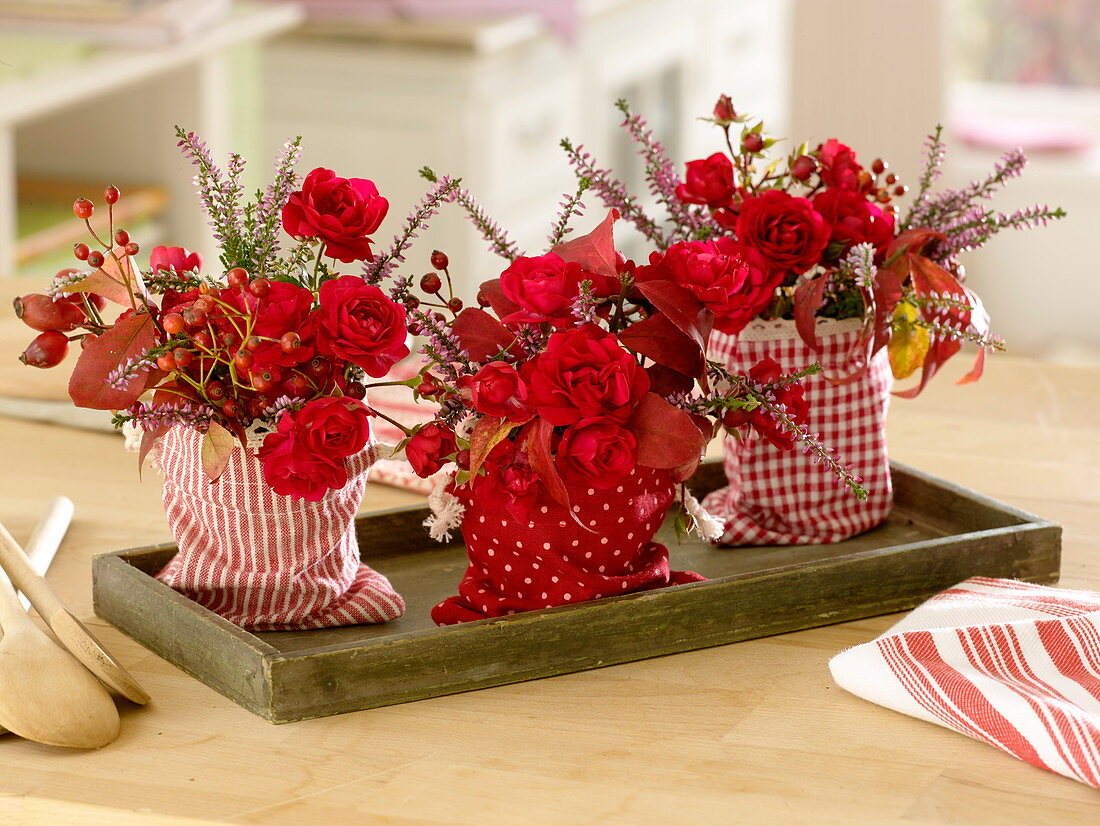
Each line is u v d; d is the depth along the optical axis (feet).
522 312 4.96
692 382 5.11
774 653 5.30
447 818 4.68
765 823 4.67
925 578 5.52
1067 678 5.00
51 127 12.71
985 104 15.31
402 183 13.96
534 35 14.10
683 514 5.30
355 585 5.41
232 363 4.90
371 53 13.73
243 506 5.20
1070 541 5.94
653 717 5.02
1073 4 15.02
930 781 4.80
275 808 4.71
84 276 4.92
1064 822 4.67
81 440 6.73
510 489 4.95
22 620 5.04
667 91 16.70
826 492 5.86
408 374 6.92
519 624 5.11
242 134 13.25
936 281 5.49
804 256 5.40
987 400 7.05
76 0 12.35
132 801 4.73
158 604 5.24
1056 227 13.98
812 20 12.63
